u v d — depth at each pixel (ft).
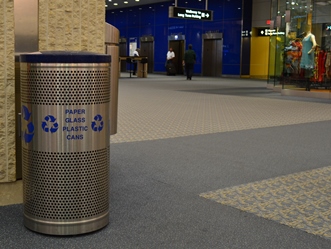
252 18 96.02
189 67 85.56
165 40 113.60
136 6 120.67
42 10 11.88
